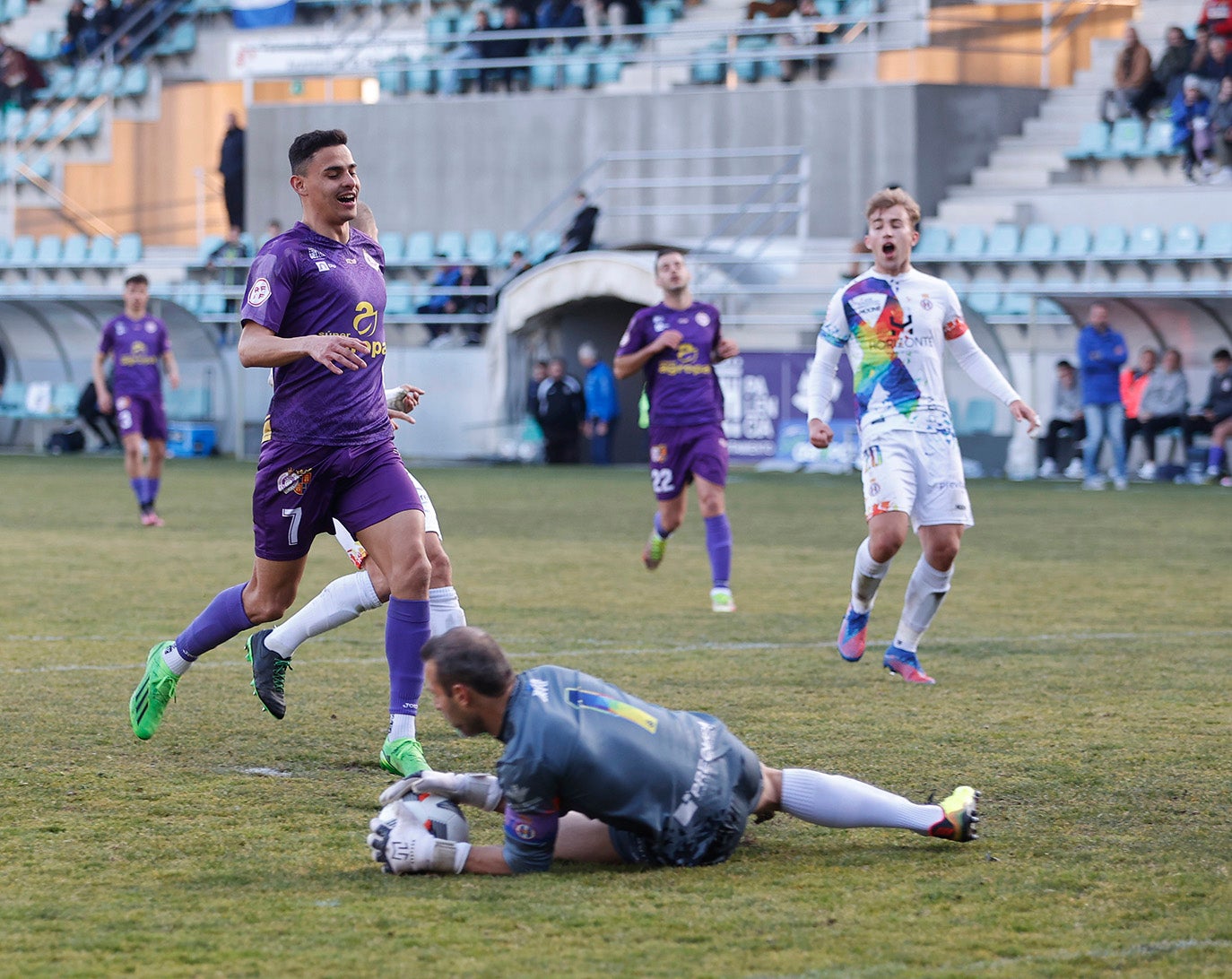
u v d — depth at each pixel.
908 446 23.86
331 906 13.27
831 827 15.02
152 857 14.76
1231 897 13.57
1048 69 96.00
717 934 12.55
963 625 30.42
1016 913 13.15
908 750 19.33
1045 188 87.50
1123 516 54.72
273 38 116.69
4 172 118.00
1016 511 56.78
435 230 99.94
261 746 19.64
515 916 12.98
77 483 67.44
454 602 19.41
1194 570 39.53
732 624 30.47
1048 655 26.83
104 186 119.19
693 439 33.72
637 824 13.95
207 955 12.06
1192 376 73.12
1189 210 83.69
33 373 90.88
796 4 97.75
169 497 61.38
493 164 98.50
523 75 101.00
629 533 48.94
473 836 15.71
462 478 74.00
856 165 91.06
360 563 19.58
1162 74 89.19
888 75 94.56
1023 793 17.28
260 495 18.06
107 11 120.38
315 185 17.95
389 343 90.75
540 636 28.59
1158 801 16.97
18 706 21.92
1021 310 81.19
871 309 24.30
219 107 117.31
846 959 11.97
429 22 108.12
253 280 17.72
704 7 102.06
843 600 34.34
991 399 75.94
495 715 13.73
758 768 14.65
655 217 95.00
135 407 49.59
